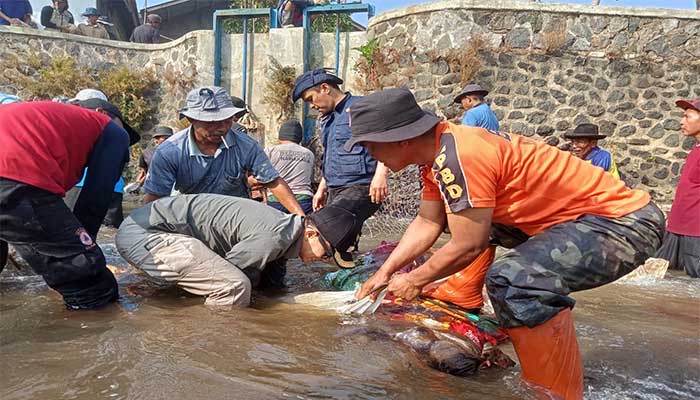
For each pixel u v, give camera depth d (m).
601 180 2.89
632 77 9.59
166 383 2.59
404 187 8.16
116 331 3.29
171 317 3.62
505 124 9.71
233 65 12.30
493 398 2.67
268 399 2.48
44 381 2.57
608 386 2.91
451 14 9.63
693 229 5.91
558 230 2.81
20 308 3.72
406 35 9.97
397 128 2.77
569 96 9.66
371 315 3.72
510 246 3.25
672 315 4.21
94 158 3.88
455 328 3.50
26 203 3.48
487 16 9.61
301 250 4.15
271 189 4.99
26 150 3.48
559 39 9.50
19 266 4.70
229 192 4.89
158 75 12.85
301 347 3.17
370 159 5.12
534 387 2.73
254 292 4.48
